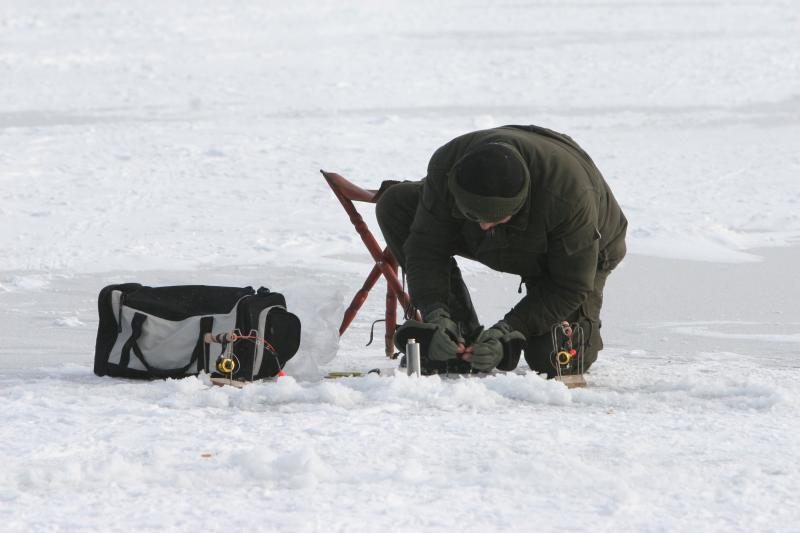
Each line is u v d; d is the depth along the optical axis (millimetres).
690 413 14711
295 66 81938
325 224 34562
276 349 16719
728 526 10289
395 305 19438
